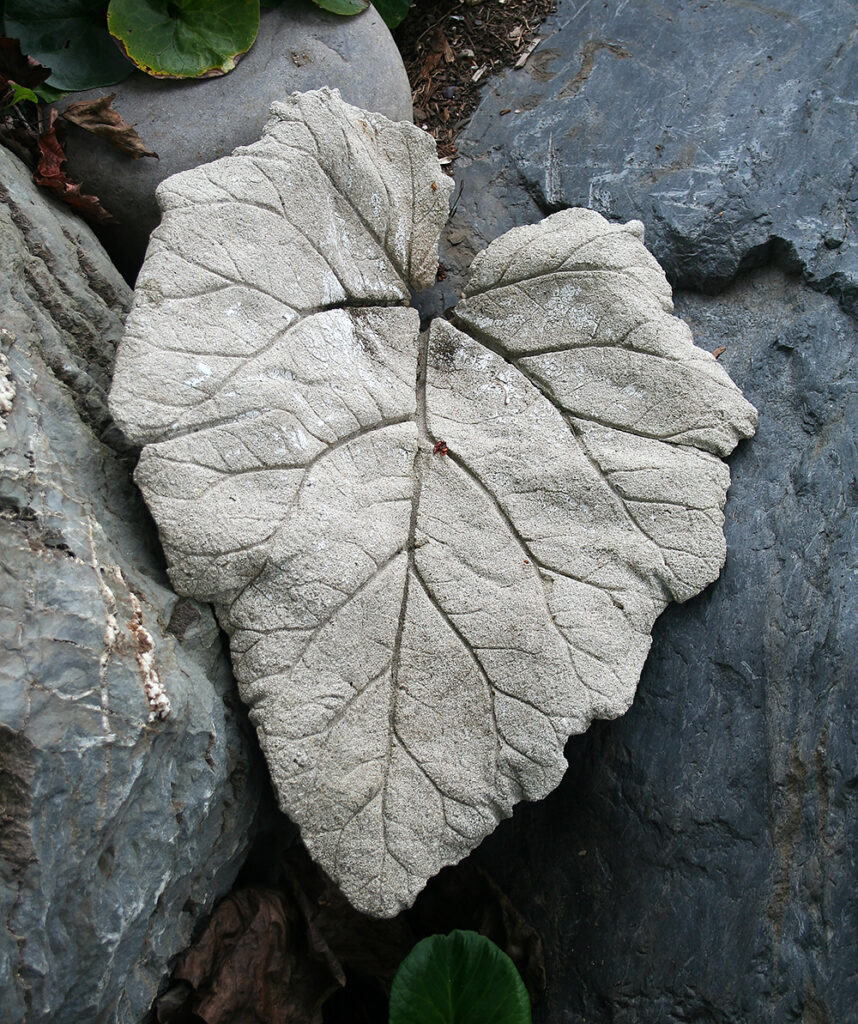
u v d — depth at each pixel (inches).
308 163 28.5
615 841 29.5
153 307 26.1
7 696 21.8
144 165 30.5
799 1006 26.9
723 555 28.9
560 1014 29.6
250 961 27.5
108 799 23.2
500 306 30.4
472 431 29.1
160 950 25.9
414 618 27.3
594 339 29.8
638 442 29.3
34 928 22.0
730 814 28.3
